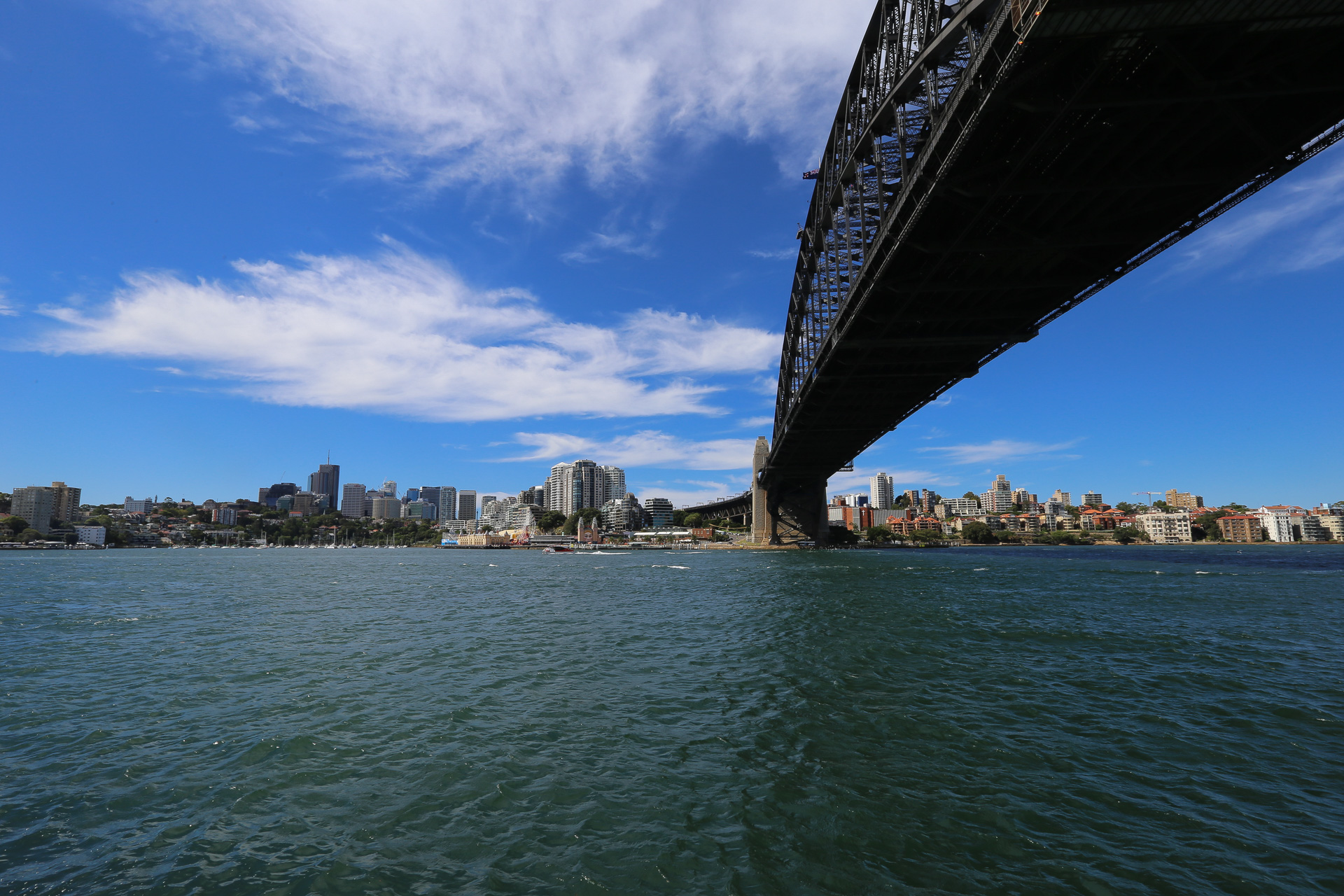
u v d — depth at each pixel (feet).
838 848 30.01
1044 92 96.12
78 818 33.65
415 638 88.94
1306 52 84.79
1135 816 32.99
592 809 34.24
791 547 504.84
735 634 90.43
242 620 108.17
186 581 208.85
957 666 67.67
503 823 32.73
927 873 27.86
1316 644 78.54
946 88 115.96
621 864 28.73
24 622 106.32
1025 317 173.27
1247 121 99.04
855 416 296.92
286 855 29.78
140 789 37.32
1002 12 87.86
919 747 43.16
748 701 54.95
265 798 35.99
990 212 128.16
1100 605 119.85
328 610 122.52
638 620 106.52
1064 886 26.73
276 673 66.74
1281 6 77.51
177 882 27.55
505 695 57.31
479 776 38.70
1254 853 29.17
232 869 28.58
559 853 29.71
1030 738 44.57
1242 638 82.38
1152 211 124.26
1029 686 58.95
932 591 151.23
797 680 61.98
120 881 27.71
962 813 33.40
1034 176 116.88
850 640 83.41
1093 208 125.70
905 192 128.88
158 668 69.10
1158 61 90.84
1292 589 148.97
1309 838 30.50
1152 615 104.83
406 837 31.37
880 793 35.91
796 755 41.91
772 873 27.91
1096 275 147.02
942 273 152.35
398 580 215.31
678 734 46.32
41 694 58.49
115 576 236.63
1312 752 41.57
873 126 145.18
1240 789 36.09
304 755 42.37
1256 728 46.52
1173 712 50.55
